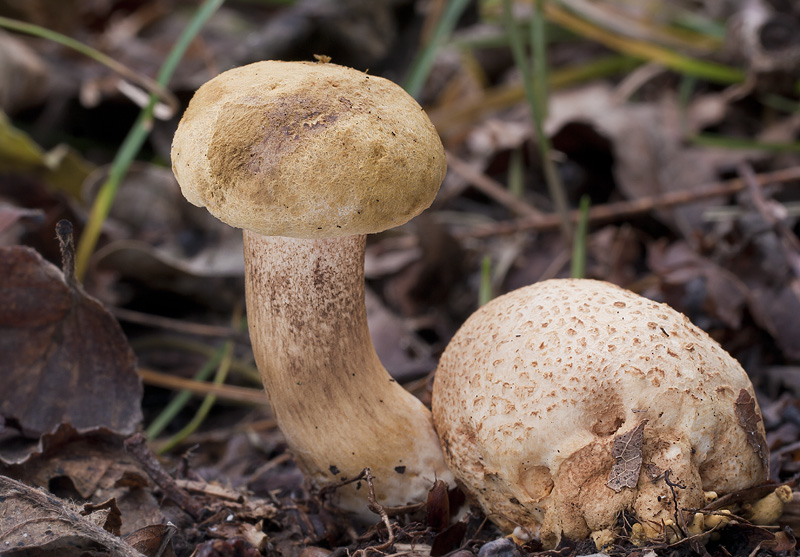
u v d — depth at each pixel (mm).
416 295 448
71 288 332
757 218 412
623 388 297
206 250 421
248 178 292
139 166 442
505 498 305
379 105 299
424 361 384
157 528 305
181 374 409
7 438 334
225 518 318
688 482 294
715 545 305
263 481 345
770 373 368
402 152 296
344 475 315
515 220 509
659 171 490
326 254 307
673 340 301
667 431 297
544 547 303
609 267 427
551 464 299
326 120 293
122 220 439
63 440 327
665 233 471
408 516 317
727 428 299
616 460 295
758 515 306
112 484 323
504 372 303
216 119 296
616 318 303
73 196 478
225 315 435
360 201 293
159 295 431
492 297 442
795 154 518
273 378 312
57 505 300
